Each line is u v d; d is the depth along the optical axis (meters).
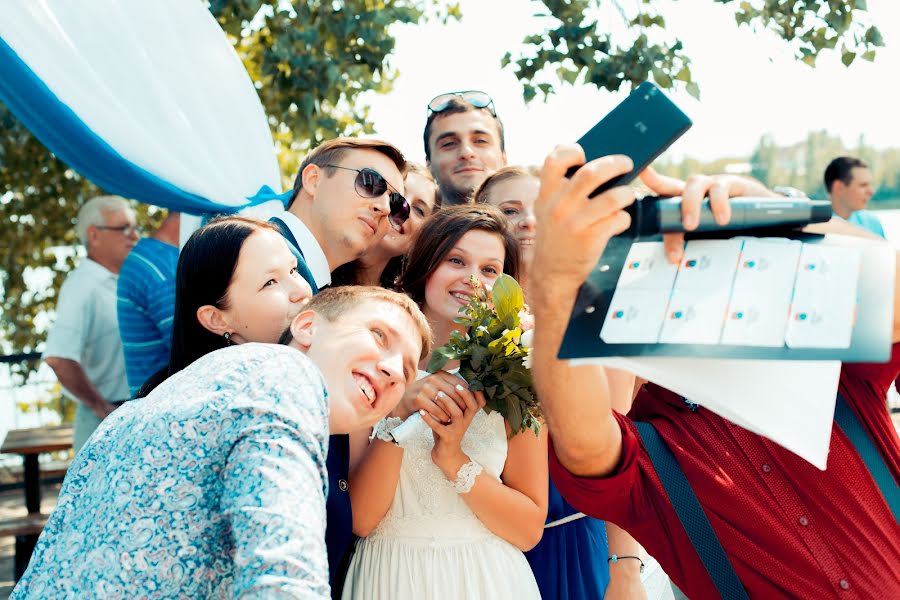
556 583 2.74
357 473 2.36
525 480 2.42
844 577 1.62
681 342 1.19
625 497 1.72
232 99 3.79
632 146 1.26
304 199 3.28
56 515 1.56
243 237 2.21
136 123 3.36
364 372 1.81
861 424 1.68
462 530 2.34
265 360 1.50
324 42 5.67
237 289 2.18
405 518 2.34
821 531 1.64
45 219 8.20
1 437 7.98
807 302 1.18
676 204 1.27
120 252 5.40
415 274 2.90
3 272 8.48
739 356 1.16
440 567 2.30
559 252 1.26
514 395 2.28
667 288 1.25
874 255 1.22
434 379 2.30
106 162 3.34
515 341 2.28
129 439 1.48
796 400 1.32
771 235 1.31
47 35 3.15
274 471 1.35
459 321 2.35
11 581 5.52
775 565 1.65
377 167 3.22
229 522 1.38
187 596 1.40
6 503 7.12
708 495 1.71
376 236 3.27
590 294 1.29
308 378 1.50
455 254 2.85
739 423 1.27
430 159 4.43
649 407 1.92
